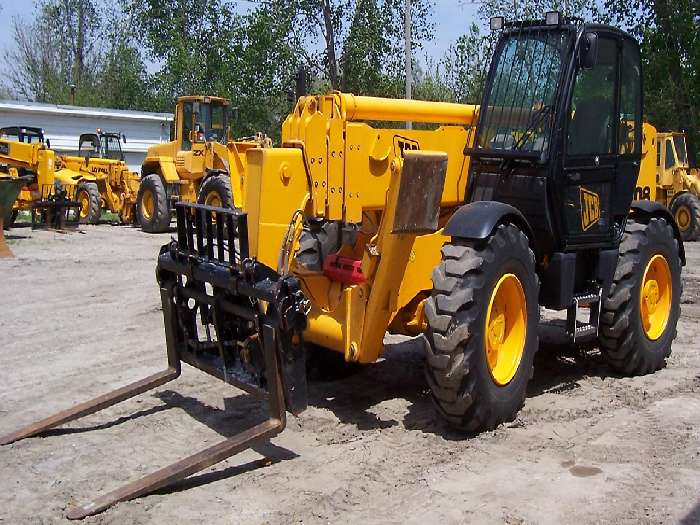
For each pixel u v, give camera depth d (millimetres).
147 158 18625
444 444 4852
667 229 6500
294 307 4398
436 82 25016
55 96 44750
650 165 9602
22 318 8633
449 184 5965
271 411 4527
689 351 7207
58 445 4910
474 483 4270
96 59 48750
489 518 3855
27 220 20406
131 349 7277
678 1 24672
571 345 7340
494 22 5879
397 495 4137
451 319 4734
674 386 6043
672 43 25078
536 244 5660
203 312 5273
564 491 4141
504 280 5000
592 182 5883
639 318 6148
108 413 5473
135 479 4398
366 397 5797
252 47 29203
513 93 5746
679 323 8422
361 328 5168
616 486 4184
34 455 4754
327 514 3924
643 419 5262
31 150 17281
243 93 30141
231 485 4285
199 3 36844
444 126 6094
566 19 5633
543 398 5734
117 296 9891
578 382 6176
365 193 5449
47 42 48656
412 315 5629
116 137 23891
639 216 6488
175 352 5410
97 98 44719
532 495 4102
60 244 15281
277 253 5246
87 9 48406
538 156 5484
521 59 5746
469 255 4848
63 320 8523
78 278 11242
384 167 5527
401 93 27156
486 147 5852
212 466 4547
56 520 3918
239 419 5328
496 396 4984
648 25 25344
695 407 5516
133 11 40781
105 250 14414
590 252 6078
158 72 38000
